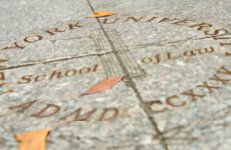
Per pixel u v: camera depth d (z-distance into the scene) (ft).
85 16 3.06
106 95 1.89
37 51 2.42
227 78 1.97
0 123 1.74
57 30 2.76
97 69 2.15
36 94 1.95
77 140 1.61
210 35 2.48
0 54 2.40
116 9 3.22
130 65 2.17
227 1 3.28
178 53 2.27
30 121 1.74
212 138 1.58
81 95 1.91
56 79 2.08
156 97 1.85
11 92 1.98
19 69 2.21
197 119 1.69
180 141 1.57
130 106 1.79
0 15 3.22
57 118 1.75
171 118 1.70
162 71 2.08
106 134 1.63
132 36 2.56
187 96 1.84
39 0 3.73
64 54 2.35
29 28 2.84
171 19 2.85
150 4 3.31
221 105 1.77
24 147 1.59
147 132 1.63
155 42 2.43
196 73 2.04
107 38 2.55
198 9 3.08
